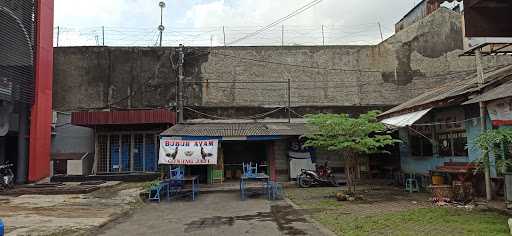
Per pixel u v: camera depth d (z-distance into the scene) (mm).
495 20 6848
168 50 23766
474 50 13164
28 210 12547
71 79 23547
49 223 10484
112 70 23594
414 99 20391
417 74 24156
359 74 24219
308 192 16641
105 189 17734
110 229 9984
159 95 23453
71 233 9375
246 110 23688
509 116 10734
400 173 18875
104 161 22094
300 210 12164
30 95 19016
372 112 14797
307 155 21547
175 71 23578
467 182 12961
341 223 9695
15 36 17859
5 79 17156
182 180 15766
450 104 13609
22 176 18828
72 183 19469
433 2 7152
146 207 13680
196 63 23875
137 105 23391
